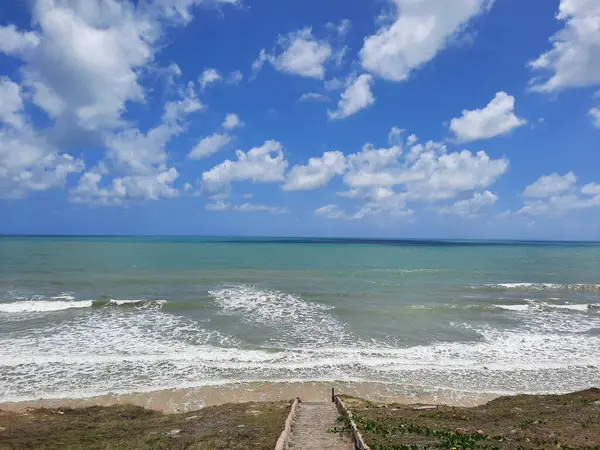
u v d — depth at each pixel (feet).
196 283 123.34
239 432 31.32
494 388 50.93
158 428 34.96
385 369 55.93
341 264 196.44
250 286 119.75
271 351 61.62
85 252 247.29
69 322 76.13
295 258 231.50
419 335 71.61
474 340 69.21
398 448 24.80
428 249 376.89
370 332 72.79
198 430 33.47
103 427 35.76
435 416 37.45
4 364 54.29
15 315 81.25
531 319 84.43
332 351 62.03
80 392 47.14
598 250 422.00
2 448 29.60
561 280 145.59
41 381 49.67
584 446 26.43
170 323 76.33
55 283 118.32
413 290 117.39
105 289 110.32
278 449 23.76
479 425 34.06
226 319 79.97
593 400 42.04
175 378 51.60
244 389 49.32
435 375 54.39
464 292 116.06
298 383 51.29
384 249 363.15
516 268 190.60
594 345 67.21
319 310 89.25
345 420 33.99
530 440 28.19
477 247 453.17
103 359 56.80
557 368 57.11
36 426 35.99
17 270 147.43
